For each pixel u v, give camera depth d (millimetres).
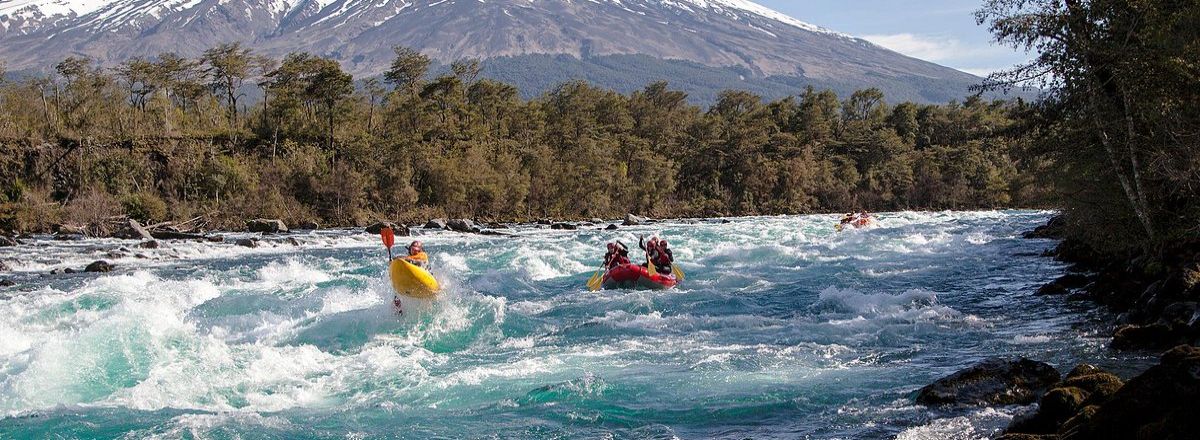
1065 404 7156
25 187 61875
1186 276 12977
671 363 11406
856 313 15602
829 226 51438
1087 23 18000
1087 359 10734
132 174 67312
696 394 9680
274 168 73188
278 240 40031
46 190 63375
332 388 10344
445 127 91375
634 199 98562
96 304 16938
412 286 14867
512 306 16797
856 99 164125
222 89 97125
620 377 10586
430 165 79500
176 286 19578
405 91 103250
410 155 79875
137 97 90875
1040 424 7219
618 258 20766
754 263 26141
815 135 134500
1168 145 17609
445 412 9172
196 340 11961
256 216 65000
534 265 25188
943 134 145250
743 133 116750
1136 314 13375
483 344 13281
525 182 84875
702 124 122812
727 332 13789
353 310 15406
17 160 64188
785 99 152250
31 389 9562
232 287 20250
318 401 9750
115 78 89312
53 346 10336
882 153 126125
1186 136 17156
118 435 8164
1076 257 24312
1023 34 18422
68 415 8828
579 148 98250
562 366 11367
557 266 25688
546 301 17719
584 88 128750
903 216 70500
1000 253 28125
